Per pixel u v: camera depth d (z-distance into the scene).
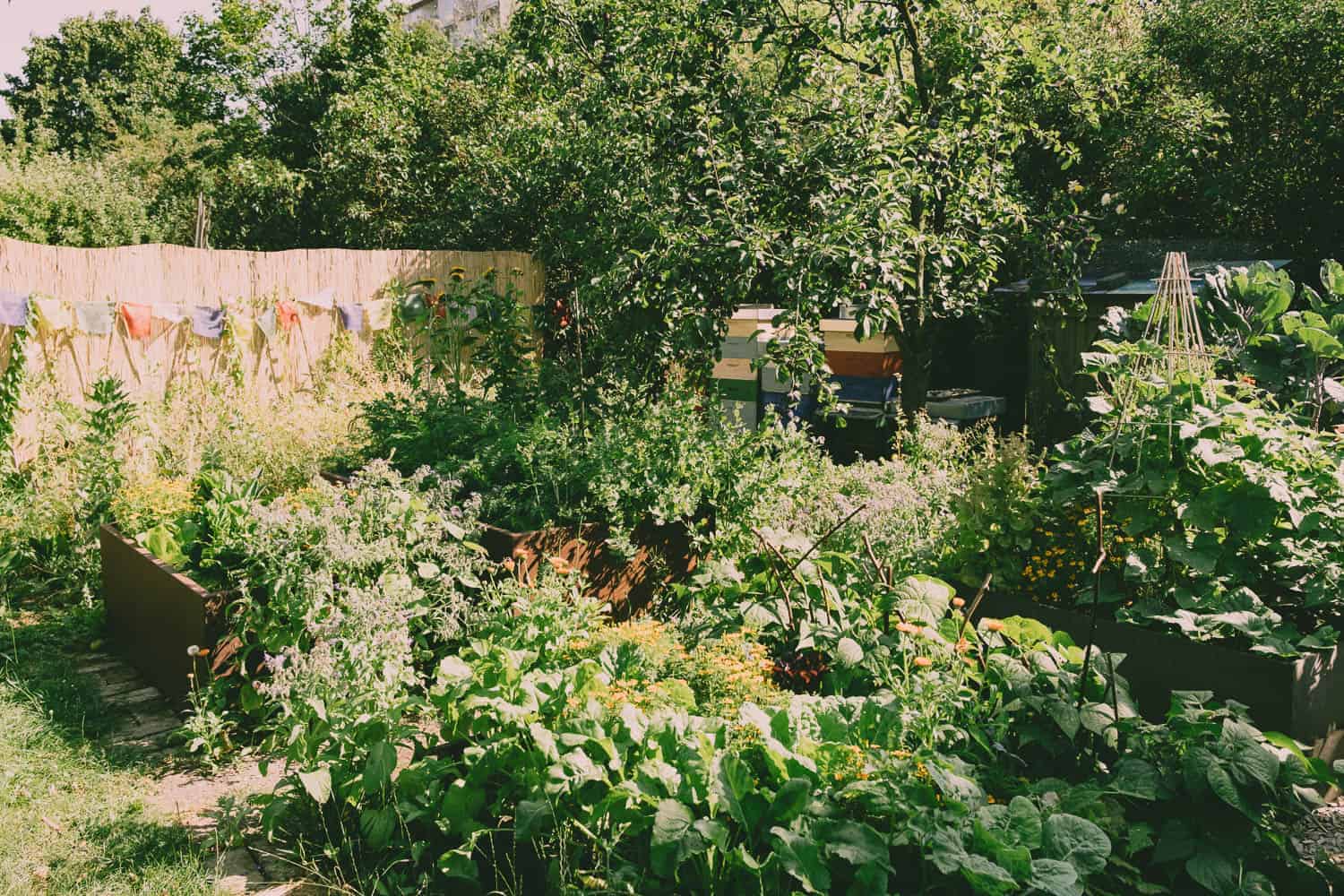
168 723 4.48
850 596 4.50
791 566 4.42
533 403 6.69
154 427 7.17
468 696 3.44
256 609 4.18
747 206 7.08
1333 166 10.87
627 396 6.30
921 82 8.00
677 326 6.83
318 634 3.71
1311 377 5.30
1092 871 2.67
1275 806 3.04
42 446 6.86
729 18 7.72
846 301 6.70
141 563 4.88
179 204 19.36
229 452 6.95
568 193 11.47
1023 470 4.79
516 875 3.07
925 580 4.16
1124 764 3.20
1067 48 8.22
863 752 3.11
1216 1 11.18
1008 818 2.83
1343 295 5.76
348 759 3.38
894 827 2.85
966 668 3.71
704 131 7.38
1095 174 11.17
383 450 6.43
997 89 7.80
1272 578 4.30
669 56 7.86
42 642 5.39
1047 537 4.73
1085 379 8.95
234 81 17.47
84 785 3.82
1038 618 4.44
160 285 8.09
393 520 4.47
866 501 5.17
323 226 15.64
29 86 31.50
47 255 7.38
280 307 8.73
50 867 3.21
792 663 4.02
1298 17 10.48
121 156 21.69
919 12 7.86
